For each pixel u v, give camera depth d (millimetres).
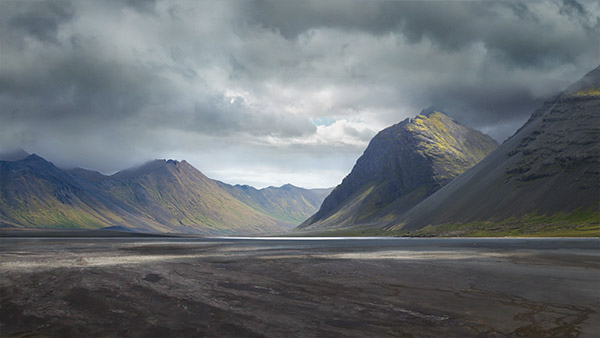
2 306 29797
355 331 23078
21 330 23859
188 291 35969
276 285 39531
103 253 85938
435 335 22203
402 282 41500
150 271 51000
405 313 27281
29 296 33500
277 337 22047
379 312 27672
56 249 101062
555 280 42031
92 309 28812
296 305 29984
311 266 58656
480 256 75812
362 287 38188
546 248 100062
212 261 66938
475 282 41062
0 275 46094
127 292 35312
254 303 30750
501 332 22656
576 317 25828
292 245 149375
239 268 55531
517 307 28859
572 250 91188
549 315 26406
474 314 26859
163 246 128250
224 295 34062
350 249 111375
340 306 29547
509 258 70312
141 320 25797
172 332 23203
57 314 27406
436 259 70375
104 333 23156
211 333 22969
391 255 82500
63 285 39000
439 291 35688
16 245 124688
